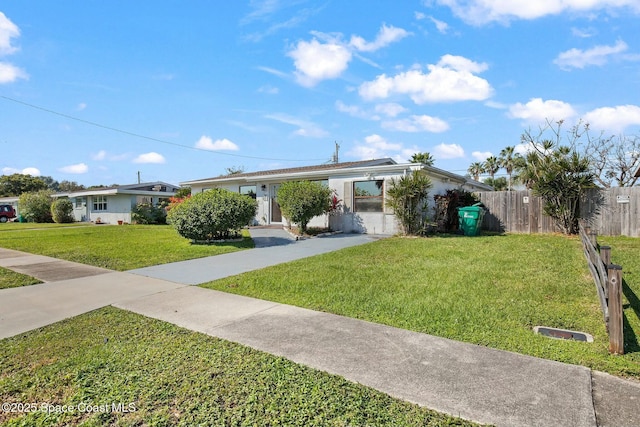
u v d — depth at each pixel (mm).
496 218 13727
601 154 19000
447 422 2213
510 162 36406
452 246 9578
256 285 5926
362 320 4164
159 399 2512
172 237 13680
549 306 4559
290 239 12172
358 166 14508
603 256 4566
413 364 3012
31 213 28047
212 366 3006
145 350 3371
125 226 21266
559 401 2430
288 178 15805
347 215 13953
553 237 11352
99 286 6133
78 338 3730
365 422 2221
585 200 11797
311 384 2686
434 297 4988
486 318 4145
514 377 2771
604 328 3834
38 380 2836
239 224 11438
